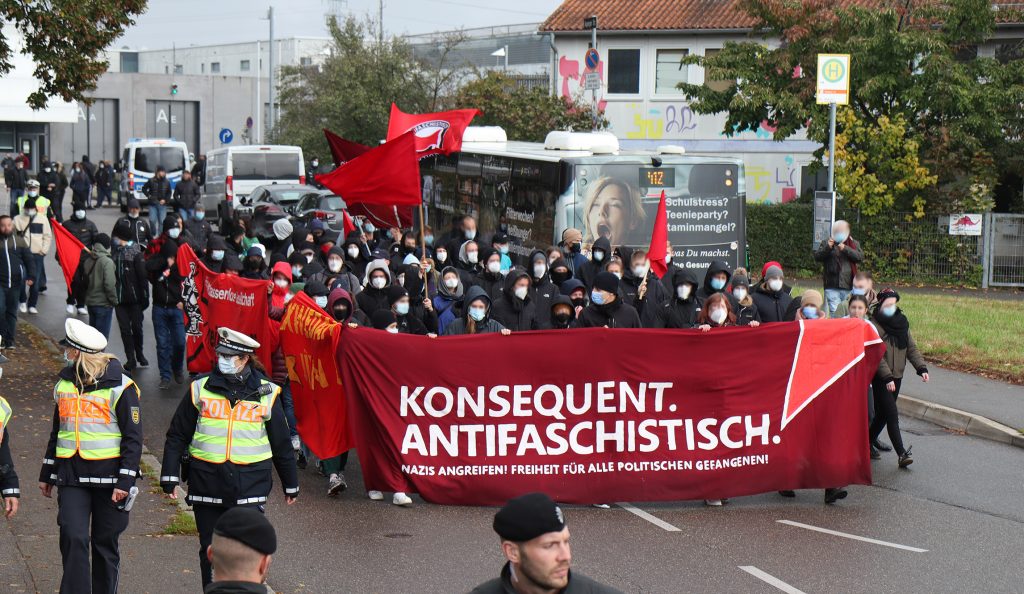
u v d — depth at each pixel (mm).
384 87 43125
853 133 27625
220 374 6691
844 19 28828
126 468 6719
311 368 10047
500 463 10000
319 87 45531
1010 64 29312
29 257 20094
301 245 15602
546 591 3793
